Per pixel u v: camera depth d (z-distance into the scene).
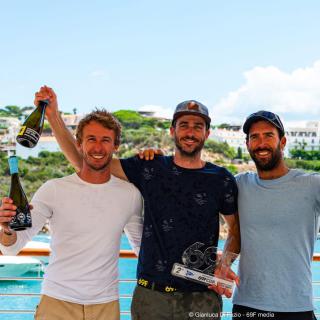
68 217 2.02
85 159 2.07
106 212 2.06
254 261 2.12
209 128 2.25
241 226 2.19
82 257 2.01
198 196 2.13
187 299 2.07
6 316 11.91
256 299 2.10
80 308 2.00
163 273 2.07
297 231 2.10
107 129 2.06
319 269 14.93
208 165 2.23
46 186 2.07
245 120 2.29
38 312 2.00
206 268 2.09
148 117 74.88
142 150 2.28
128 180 2.21
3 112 65.31
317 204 2.13
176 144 2.19
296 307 2.07
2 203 1.79
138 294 2.11
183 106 2.20
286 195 2.12
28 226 1.93
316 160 71.25
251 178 2.26
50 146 54.53
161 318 2.07
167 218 2.11
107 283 2.04
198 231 2.11
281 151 2.23
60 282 2.00
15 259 16.23
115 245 2.08
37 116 2.16
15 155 2.01
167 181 2.15
